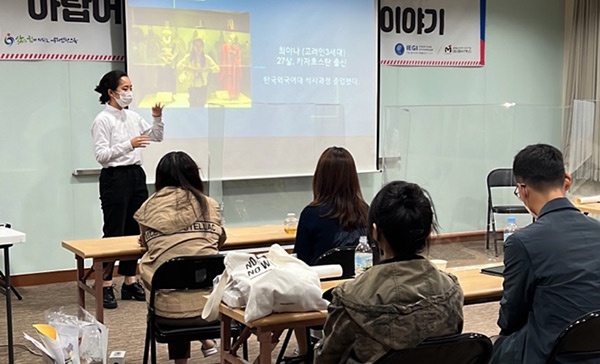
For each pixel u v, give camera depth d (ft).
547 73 24.57
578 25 23.97
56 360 8.74
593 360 6.75
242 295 7.59
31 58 17.26
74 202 18.02
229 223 19.52
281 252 7.81
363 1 20.94
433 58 22.62
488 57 23.53
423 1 22.27
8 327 10.79
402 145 15.71
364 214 10.16
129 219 15.97
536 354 6.80
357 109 21.04
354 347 5.88
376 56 21.25
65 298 16.39
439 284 5.92
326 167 10.15
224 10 19.08
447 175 16.56
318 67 20.44
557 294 6.72
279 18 19.84
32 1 17.16
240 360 7.99
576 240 6.85
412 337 5.67
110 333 13.66
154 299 9.94
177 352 10.60
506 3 23.65
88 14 17.75
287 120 19.86
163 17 18.30
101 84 15.61
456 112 16.47
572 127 18.16
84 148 17.98
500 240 15.93
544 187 7.11
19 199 17.40
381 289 5.77
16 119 17.24
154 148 18.37
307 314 7.39
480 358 6.23
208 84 18.95
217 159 18.01
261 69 19.67
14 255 17.38
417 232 5.88
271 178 19.83
